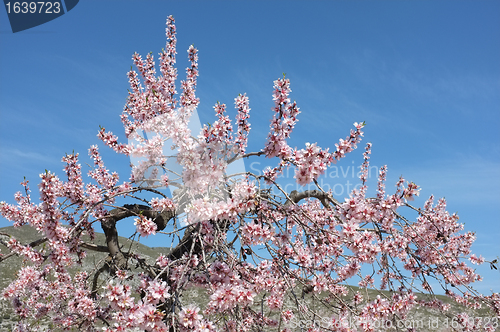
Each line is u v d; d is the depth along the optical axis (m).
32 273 4.21
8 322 7.16
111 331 2.79
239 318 3.45
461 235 5.63
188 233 4.16
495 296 4.89
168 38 5.46
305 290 3.90
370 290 6.74
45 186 3.35
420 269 4.25
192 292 6.73
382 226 3.41
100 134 4.20
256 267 3.67
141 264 4.34
